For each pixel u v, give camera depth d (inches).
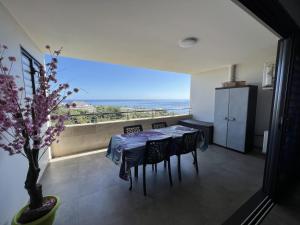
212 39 95.4
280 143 69.1
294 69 67.1
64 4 60.7
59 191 83.6
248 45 105.4
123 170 75.8
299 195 78.1
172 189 85.0
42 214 49.6
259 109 147.4
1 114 39.0
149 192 82.4
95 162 121.6
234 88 145.3
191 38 93.3
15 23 71.6
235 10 64.7
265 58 138.0
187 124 193.5
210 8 63.7
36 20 72.7
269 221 61.1
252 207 68.8
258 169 108.9
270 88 127.8
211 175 100.5
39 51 111.1
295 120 82.1
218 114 161.9
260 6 41.7
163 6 62.4
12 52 68.1
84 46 107.2
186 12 66.5
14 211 62.4
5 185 56.3
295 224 59.7
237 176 98.9
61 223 61.6
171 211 68.0
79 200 75.9
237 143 144.8
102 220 63.2
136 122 174.6
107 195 80.0
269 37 91.4
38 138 47.8
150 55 129.0
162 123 135.0
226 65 166.9
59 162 121.6
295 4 55.4
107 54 126.0
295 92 75.6
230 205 71.2
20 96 72.7
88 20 73.2
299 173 94.0
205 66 171.8
